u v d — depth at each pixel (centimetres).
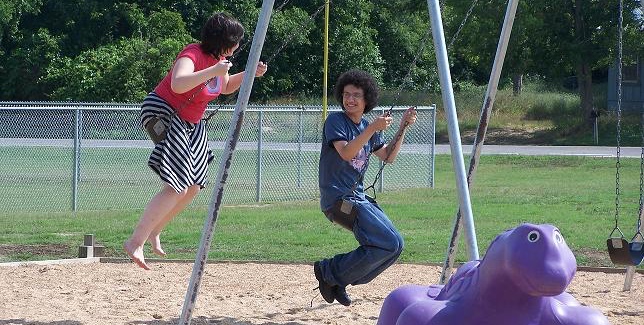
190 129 1722
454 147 1786
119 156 6694
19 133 6431
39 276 2575
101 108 4544
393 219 4172
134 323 1922
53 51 13125
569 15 11269
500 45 1914
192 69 1648
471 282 1192
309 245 3350
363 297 2291
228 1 13725
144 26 12594
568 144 10800
